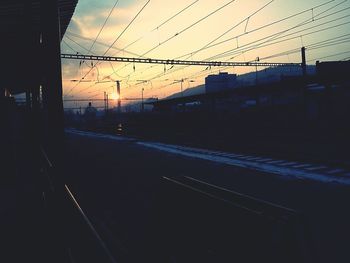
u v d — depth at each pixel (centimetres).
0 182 1203
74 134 6600
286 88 3022
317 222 822
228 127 3572
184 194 595
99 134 5662
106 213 1004
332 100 2714
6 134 1226
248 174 1445
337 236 726
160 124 5159
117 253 707
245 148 2131
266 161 1705
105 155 2572
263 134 2680
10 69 1524
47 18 428
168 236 635
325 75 2528
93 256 238
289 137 2334
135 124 5934
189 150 2417
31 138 1767
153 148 2773
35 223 754
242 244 428
